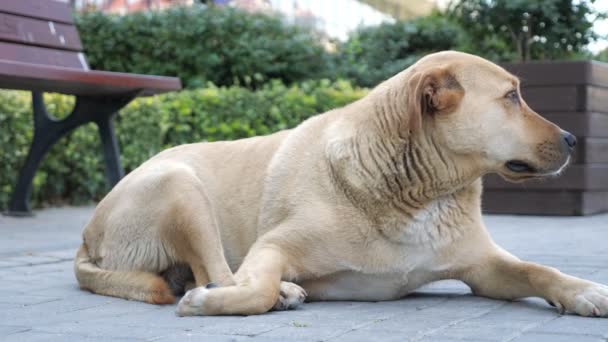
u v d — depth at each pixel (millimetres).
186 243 4195
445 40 14211
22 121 8680
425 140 3975
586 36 12781
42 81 6434
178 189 4238
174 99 10258
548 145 3990
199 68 12711
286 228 4082
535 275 3910
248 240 4438
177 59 12844
